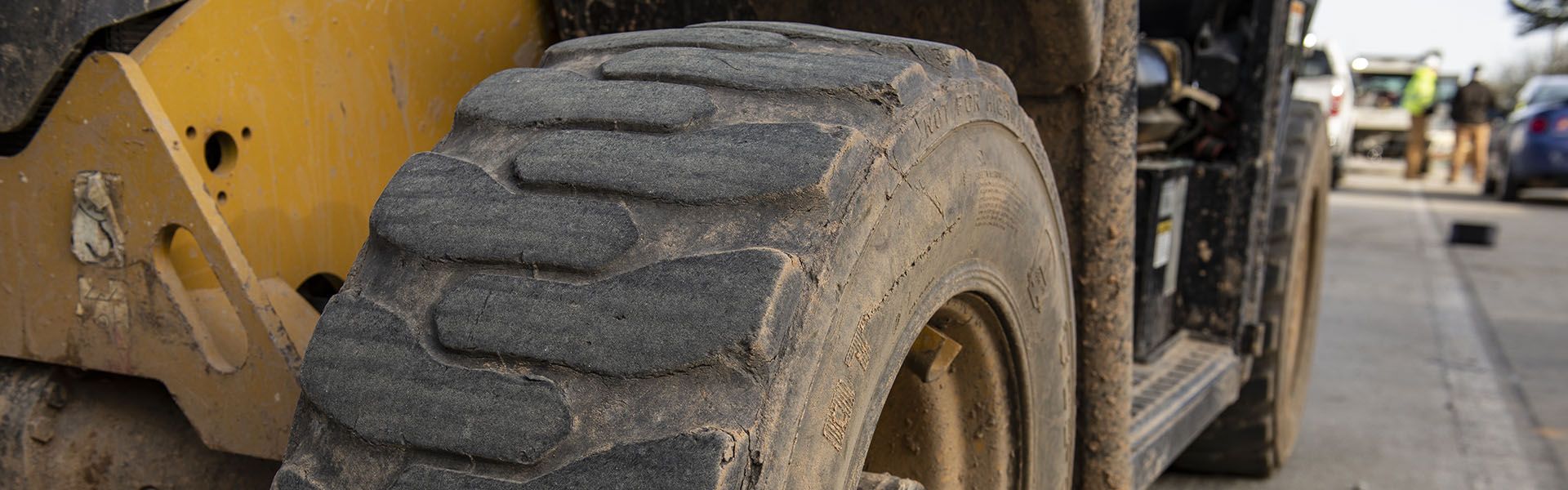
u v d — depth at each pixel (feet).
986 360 5.16
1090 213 6.11
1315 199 13.14
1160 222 9.10
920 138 4.04
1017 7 5.23
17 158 4.44
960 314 4.81
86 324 4.52
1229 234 9.93
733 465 3.17
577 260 3.45
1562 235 36.68
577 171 3.65
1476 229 33.55
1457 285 26.25
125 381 4.99
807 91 3.94
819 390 3.51
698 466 3.15
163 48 4.33
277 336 4.30
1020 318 5.19
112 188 4.34
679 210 3.55
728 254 3.40
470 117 4.08
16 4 4.33
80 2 4.30
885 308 3.87
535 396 3.30
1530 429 14.89
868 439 3.92
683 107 3.82
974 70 4.63
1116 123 5.92
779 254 3.39
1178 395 8.45
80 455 4.87
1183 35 10.18
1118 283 6.25
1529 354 19.25
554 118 3.91
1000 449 5.40
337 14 4.86
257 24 4.60
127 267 4.40
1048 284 5.48
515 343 3.37
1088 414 6.51
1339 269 28.50
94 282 4.46
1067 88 5.82
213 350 4.45
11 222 4.51
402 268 3.66
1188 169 9.86
